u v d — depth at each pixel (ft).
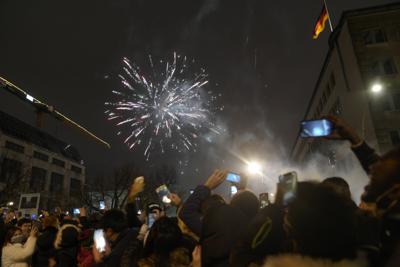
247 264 7.52
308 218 5.18
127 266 12.22
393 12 107.34
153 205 17.03
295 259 5.13
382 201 5.47
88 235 19.60
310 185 5.62
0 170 217.77
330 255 5.06
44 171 266.57
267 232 7.43
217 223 9.65
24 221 27.68
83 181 322.14
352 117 113.60
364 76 103.71
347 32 109.19
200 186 11.73
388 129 98.22
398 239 4.93
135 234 13.35
